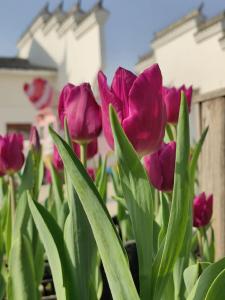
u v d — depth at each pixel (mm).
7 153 560
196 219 624
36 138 663
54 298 650
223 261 308
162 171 384
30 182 537
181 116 310
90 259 353
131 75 310
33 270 386
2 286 523
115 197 735
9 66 5840
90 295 359
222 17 3828
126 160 293
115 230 289
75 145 471
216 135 855
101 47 4855
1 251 535
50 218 363
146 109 302
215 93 856
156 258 309
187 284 363
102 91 313
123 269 291
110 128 314
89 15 4934
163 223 389
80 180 292
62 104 413
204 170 886
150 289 303
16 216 521
